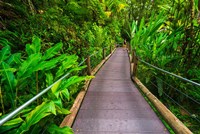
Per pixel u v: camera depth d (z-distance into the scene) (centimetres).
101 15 1154
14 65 305
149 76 601
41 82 328
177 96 532
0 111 262
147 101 405
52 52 289
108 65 973
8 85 233
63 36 526
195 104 508
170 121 283
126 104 385
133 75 641
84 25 939
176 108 497
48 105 183
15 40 407
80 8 875
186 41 530
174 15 620
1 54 274
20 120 173
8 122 169
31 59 244
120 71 802
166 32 738
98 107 366
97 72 768
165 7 653
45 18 514
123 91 489
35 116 177
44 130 210
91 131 269
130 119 311
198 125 419
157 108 346
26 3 552
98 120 305
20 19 462
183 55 547
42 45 424
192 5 510
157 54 638
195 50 531
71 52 540
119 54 1684
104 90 496
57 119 313
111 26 1752
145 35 863
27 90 319
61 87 235
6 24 429
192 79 492
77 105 358
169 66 592
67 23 607
